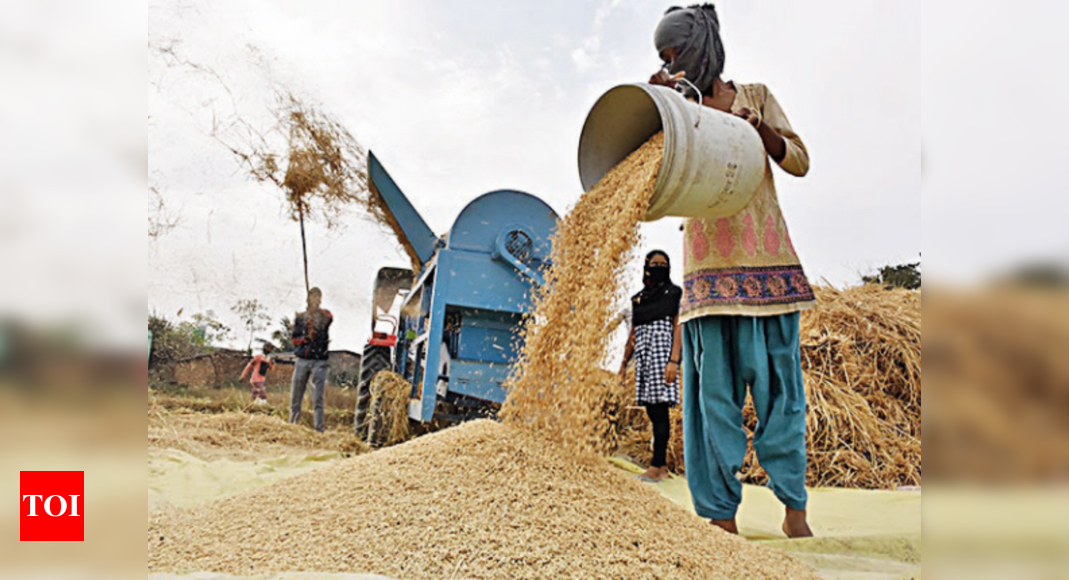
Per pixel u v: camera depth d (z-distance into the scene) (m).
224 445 4.37
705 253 2.56
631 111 2.71
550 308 2.46
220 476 2.88
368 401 5.57
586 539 1.69
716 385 2.47
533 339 2.51
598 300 2.20
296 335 6.14
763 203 2.57
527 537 1.66
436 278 4.29
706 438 2.49
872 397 4.72
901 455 4.20
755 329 2.46
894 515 2.78
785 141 2.55
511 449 2.14
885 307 5.45
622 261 2.23
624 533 1.76
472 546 1.61
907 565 2.04
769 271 2.49
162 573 1.47
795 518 2.41
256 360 7.92
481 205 4.45
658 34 2.70
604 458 2.28
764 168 2.35
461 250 4.37
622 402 4.81
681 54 2.64
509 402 2.47
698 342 2.57
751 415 4.58
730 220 2.53
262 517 1.89
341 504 1.89
